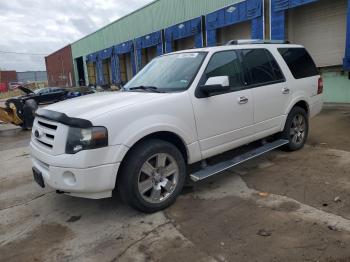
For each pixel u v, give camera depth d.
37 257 3.19
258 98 4.86
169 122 3.81
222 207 3.89
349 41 10.23
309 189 4.20
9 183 5.48
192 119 4.05
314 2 12.12
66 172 3.39
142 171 3.67
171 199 3.96
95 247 3.27
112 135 3.41
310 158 5.42
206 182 4.70
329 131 7.31
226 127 4.45
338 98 11.65
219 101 4.33
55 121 3.54
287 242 3.07
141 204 3.71
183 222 3.61
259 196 4.11
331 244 2.98
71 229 3.67
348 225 3.27
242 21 14.46
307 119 5.98
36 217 4.04
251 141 4.89
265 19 13.31
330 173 4.68
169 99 3.88
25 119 11.88
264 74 5.10
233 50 4.76
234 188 4.42
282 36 12.74
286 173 4.82
